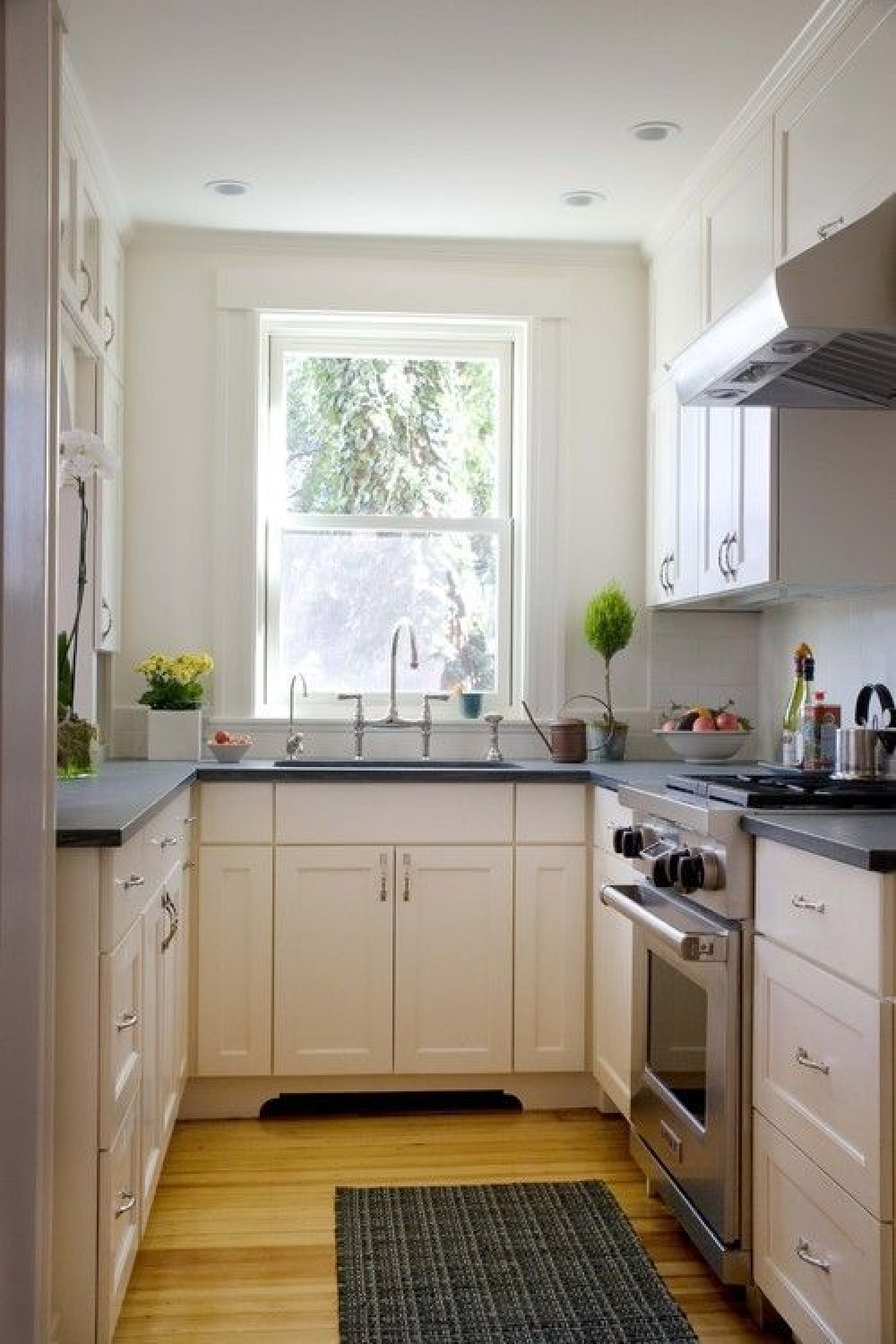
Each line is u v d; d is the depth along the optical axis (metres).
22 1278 1.83
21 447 1.87
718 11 2.63
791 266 2.16
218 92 3.01
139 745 3.93
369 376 4.16
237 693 3.97
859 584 2.90
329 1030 3.38
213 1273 2.40
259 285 3.97
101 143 3.28
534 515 4.07
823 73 2.65
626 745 4.05
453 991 3.42
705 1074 2.36
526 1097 3.47
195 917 3.35
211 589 3.98
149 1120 2.40
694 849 2.41
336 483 4.15
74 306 3.00
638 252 4.07
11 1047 1.83
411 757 4.00
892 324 2.17
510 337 4.18
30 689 1.86
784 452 2.88
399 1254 2.49
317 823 3.38
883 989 1.73
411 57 2.84
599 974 3.33
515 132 3.21
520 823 3.44
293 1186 2.84
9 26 1.87
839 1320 1.86
